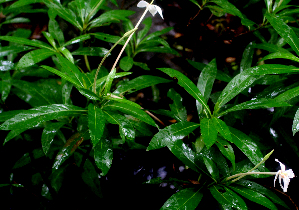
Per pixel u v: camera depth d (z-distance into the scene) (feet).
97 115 1.81
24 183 2.46
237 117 2.30
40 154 2.34
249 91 2.51
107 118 1.87
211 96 2.48
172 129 1.99
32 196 2.43
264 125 2.35
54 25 2.42
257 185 2.02
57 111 1.86
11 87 2.50
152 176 2.59
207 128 1.87
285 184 1.72
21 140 2.47
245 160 2.09
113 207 2.49
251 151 1.94
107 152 1.90
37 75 2.66
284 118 2.33
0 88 2.36
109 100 1.94
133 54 2.71
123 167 2.60
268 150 2.42
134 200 2.52
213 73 2.23
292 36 2.01
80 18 2.38
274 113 2.18
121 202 2.51
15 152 2.51
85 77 1.97
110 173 2.57
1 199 2.41
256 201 1.90
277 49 2.28
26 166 2.45
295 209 2.39
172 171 2.58
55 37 2.41
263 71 1.96
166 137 1.97
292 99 2.15
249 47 2.46
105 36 2.35
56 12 2.29
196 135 2.21
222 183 1.98
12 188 2.36
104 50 2.41
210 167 1.98
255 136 2.33
